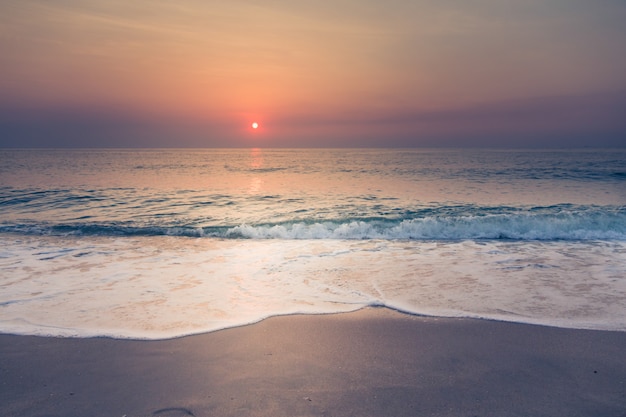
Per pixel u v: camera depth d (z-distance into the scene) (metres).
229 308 5.13
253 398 3.13
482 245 9.11
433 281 6.30
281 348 4.04
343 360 3.79
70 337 4.25
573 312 4.98
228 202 16.47
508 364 3.71
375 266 7.25
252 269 7.04
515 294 5.67
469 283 6.20
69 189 20.88
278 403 3.07
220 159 75.88
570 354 3.90
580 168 37.00
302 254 8.21
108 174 33.03
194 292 5.75
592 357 3.84
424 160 62.16
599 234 10.08
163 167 45.34
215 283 6.20
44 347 4.02
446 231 10.43
